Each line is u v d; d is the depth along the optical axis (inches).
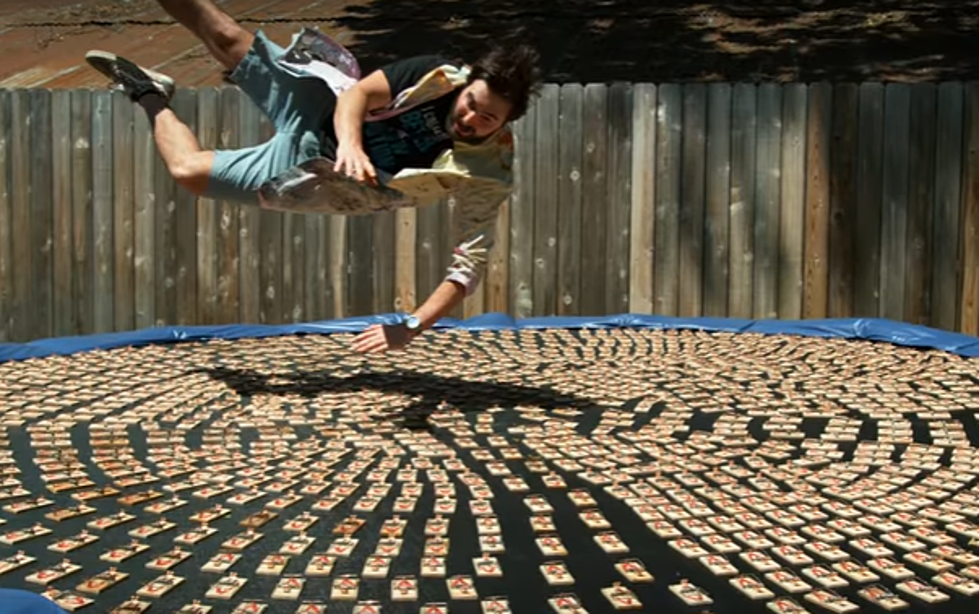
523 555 94.2
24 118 250.2
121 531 99.3
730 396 153.0
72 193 251.4
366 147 131.0
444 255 247.6
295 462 120.6
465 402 149.4
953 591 88.0
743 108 241.4
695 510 105.3
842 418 140.8
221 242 251.1
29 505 105.7
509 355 185.6
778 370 172.2
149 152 249.3
